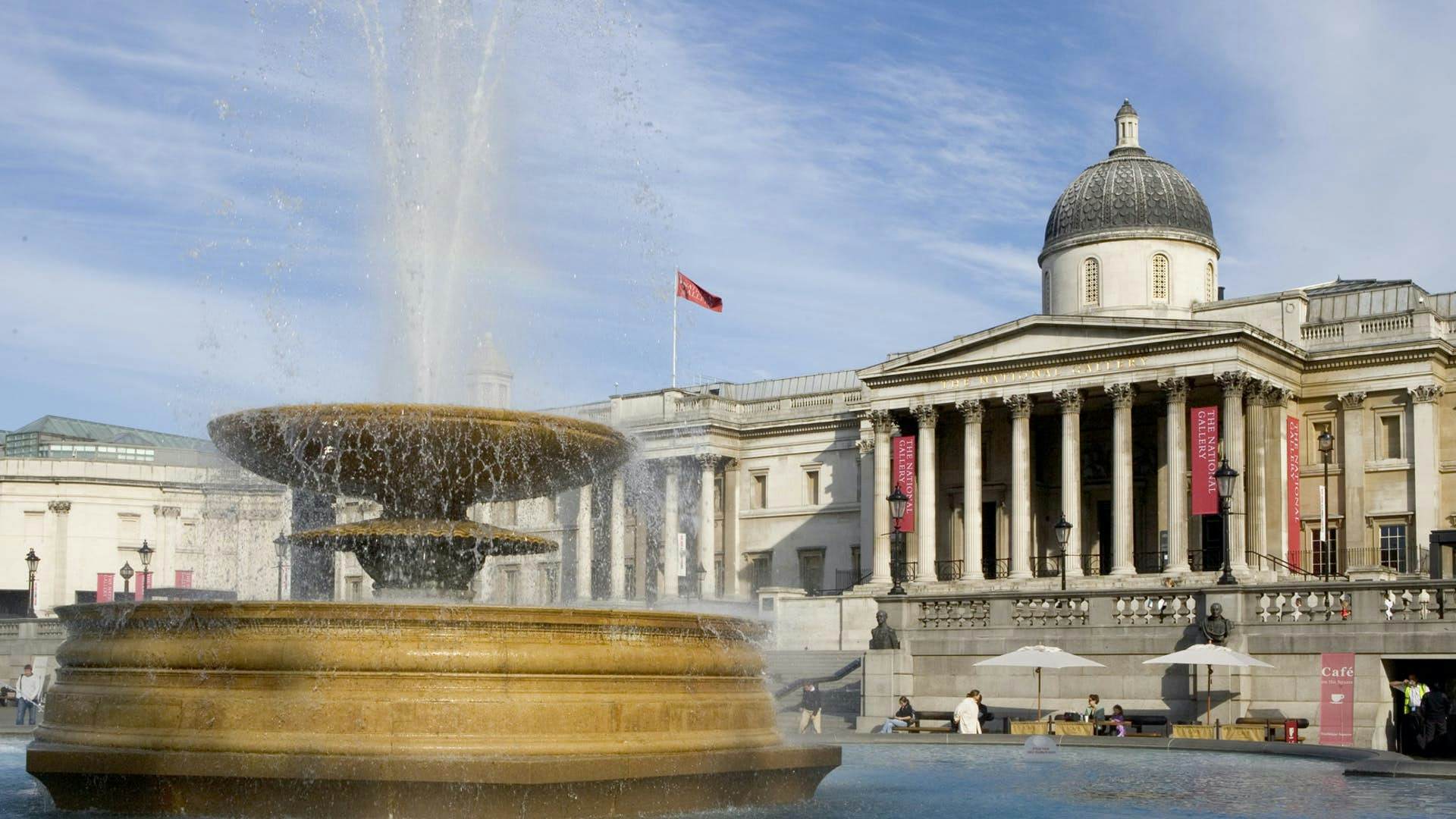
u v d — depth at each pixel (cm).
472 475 2008
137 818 1648
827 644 7438
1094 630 4494
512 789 1591
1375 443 7825
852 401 9750
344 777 1581
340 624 1645
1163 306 8619
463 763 1583
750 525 10088
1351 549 7788
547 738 1650
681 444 9925
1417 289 8231
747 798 1853
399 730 1617
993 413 8719
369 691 1631
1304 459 8031
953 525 8662
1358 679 4116
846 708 5384
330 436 1941
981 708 4241
